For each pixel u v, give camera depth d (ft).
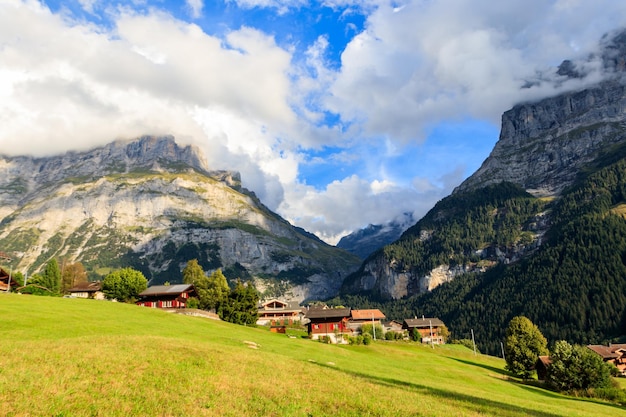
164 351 107.14
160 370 87.40
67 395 65.87
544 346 303.07
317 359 178.19
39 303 229.25
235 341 190.19
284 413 70.28
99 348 103.40
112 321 203.00
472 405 100.58
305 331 455.63
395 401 88.07
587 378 237.25
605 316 625.82
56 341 114.93
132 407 64.64
